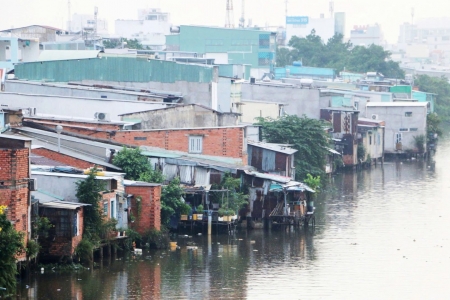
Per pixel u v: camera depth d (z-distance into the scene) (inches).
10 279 1993.1
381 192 3944.4
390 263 2564.0
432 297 2218.3
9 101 3599.9
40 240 2278.5
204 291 2210.9
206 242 2763.3
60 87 3777.1
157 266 2425.0
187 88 4114.2
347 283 2331.4
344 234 2965.1
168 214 2751.0
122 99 3740.2
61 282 2206.0
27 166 2162.9
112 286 2206.0
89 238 2356.1
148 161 2842.0
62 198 2370.8
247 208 3026.6
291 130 3870.6
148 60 4121.6
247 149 3378.4
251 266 2480.3
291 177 3496.6
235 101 4404.5
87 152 2856.8
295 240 2851.9
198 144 3166.8
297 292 2236.7
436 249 2755.9
